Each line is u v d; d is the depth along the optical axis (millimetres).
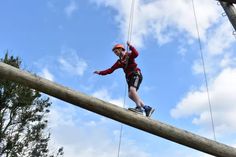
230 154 6105
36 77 5516
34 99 23234
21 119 22969
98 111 5711
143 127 5867
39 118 23719
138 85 7480
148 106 7145
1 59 23031
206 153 6137
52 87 5527
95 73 7871
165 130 5910
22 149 22656
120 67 7727
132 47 7578
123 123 5879
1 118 22062
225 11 9008
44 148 23594
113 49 7785
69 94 5570
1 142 22125
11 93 22281
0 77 5449
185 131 6020
